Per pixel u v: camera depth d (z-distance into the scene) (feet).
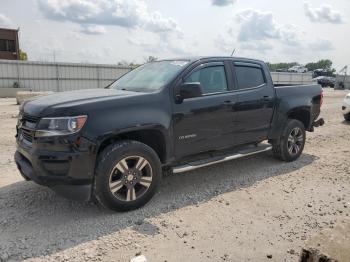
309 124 22.74
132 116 13.93
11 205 14.66
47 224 13.05
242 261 10.95
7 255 10.96
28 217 13.60
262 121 19.57
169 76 15.96
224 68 17.93
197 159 17.16
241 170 19.98
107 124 13.28
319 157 23.17
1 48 134.92
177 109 15.44
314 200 15.80
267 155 23.17
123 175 13.79
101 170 13.23
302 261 8.80
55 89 113.70
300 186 17.56
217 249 11.57
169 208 14.66
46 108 13.17
